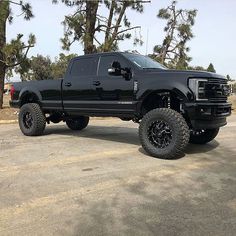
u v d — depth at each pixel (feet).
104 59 27.12
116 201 15.10
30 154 24.20
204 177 18.56
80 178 18.39
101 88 26.61
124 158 22.91
